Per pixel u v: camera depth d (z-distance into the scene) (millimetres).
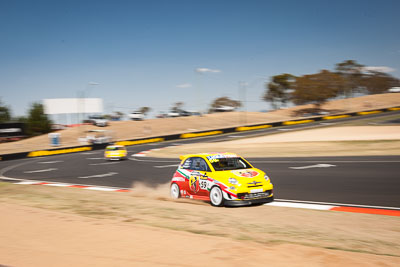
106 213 8461
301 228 6891
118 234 6141
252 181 9352
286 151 26938
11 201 10602
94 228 6617
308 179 14227
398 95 101062
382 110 69312
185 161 10938
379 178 13336
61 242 5762
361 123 50156
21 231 6539
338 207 9219
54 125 70375
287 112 100500
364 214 8312
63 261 4820
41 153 39719
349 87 99312
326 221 7582
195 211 8711
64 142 53469
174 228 6809
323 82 93312
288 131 47625
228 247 5262
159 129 63562
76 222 7168
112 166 24109
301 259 4691
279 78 100125
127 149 40750
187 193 10562
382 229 6852
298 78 96250
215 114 81688
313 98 92188
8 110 70562
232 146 33344
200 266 4492
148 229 6492
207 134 52750
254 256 4828
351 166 17172
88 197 11367
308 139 34812
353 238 6133
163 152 32781
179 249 5207
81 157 34156
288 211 8742
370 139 29828
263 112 88500
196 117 76188
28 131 65312
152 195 12148
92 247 5434
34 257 5020
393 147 24016
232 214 8352
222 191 9266
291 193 11547
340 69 111938
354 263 4551
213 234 6320
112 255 5023
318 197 10664
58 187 14602
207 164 10078
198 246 5336
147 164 24016
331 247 5539
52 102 73312
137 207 9312
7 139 57938
